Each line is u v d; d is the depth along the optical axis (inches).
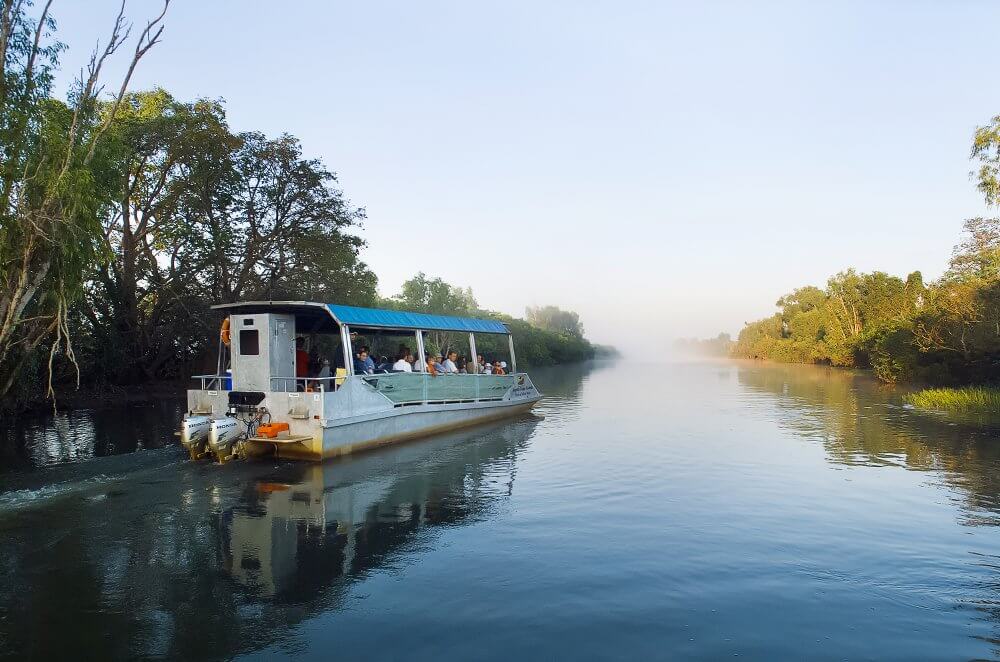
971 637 199.5
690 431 668.1
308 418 465.1
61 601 222.1
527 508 351.3
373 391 527.8
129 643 191.6
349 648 189.6
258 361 488.7
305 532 303.6
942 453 530.0
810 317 3093.0
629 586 239.3
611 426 709.9
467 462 485.4
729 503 364.2
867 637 199.2
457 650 188.9
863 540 296.4
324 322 578.2
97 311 1085.1
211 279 1181.7
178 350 1211.2
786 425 719.7
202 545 283.0
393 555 272.1
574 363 3722.9
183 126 1042.1
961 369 1238.9
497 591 233.6
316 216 1248.8
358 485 402.6
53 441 589.0
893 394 1139.3
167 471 436.8
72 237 470.0
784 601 226.4
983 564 265.3
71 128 490.6
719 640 196.5
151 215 1095.6
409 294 2324.1
